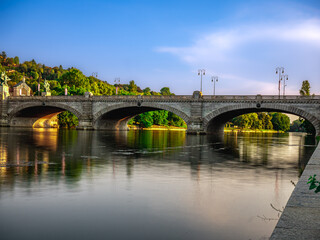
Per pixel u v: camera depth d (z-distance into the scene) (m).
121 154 33.03
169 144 50.56
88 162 25.97
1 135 61.03
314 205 8.79
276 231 6.74
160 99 93.12
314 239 6.29
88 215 11.91
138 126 167.88
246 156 34.34
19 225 10.77
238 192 16.02
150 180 18.84
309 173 14.19
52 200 13.85
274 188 17.14
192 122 88.44
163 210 12.65
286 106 79.25
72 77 166.50
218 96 87.44
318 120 75.94
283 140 78.31
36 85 196.38
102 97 100.50
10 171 20.59
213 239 9.79
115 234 10.09
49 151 33.75
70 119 135.50
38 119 125.44
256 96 82.81
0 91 112.56
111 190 15.98
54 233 10.11
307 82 124.31
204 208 13.02
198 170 23.14
